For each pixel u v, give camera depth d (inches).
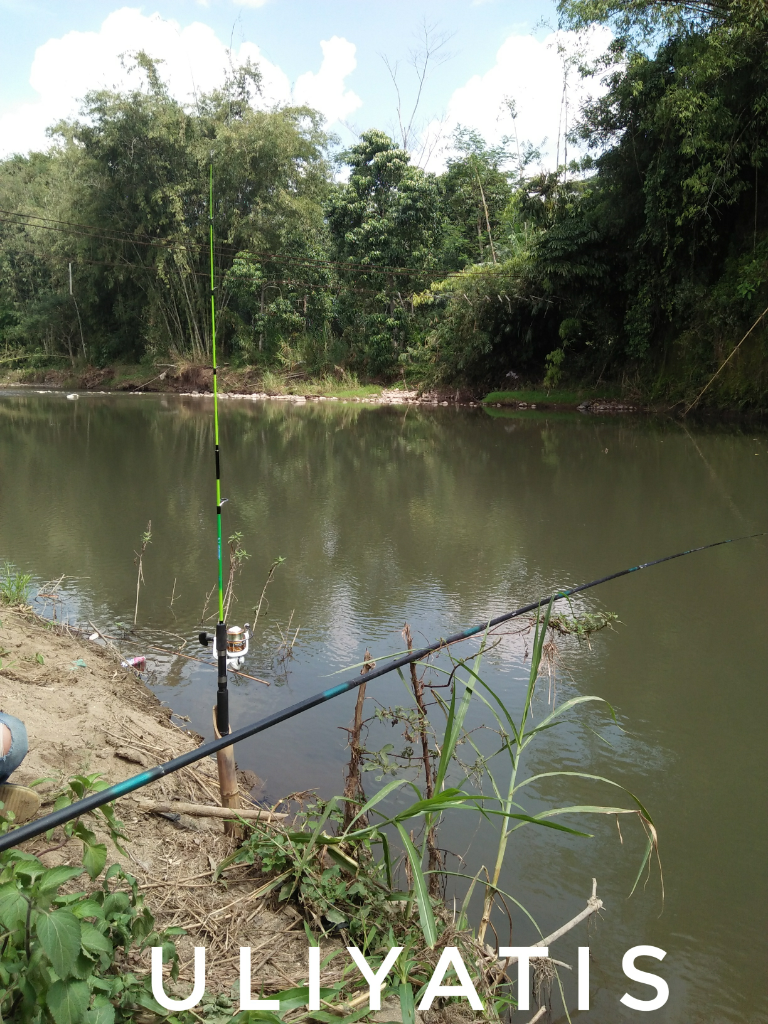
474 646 187.8
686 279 828.0
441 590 230.2
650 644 191.2
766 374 772.0
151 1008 65.5
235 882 91.0
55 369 1520.7
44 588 224.1
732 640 193.8
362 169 1178.6
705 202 761.6
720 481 418.0
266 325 1217.4
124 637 190.1
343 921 83.5
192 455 526.0
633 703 161.0
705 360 826.8
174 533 294.5
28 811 86.7
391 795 125.6
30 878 63.2
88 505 345.1
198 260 1278.3
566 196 935.0
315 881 86.7
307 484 413.7
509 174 1330.0
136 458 507.5
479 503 361.7
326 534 297.3
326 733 144.3
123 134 1224.2
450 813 122.5
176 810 100.4
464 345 1050.7
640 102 794.8
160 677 168.6
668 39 776.9
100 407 970.1
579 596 225.3
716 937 99.0
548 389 995.9
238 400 1113.4
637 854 115.1
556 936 88.7
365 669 174.9
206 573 242.2
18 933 60.1
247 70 1180.5
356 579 239.3
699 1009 87.4
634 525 315.3
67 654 166.1
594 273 911.7
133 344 1456.7
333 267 1182.3
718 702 162.1
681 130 739.4
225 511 337.1
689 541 289.1
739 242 799.1
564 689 167.2
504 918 100.7
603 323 951.6
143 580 234.7
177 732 138.3
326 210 1174.3
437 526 312.8
